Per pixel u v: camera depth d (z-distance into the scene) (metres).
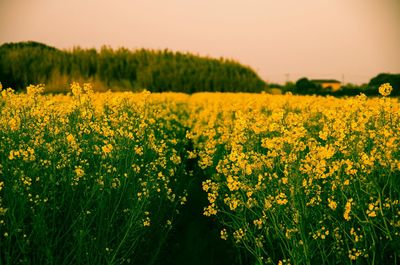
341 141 5.55
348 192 5.44
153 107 9.67
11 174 5.58
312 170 5.04
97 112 7.86
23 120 6.89
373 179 4.94
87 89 7.28
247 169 5.34
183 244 7.08
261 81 34.03
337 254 4.92
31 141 6.23
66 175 5.87
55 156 5.80
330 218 5.03
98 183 5.49
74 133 6.67
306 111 9.48
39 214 5.04
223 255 6.66
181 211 8.17
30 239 5.29
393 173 5.28
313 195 5.54
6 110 7.06
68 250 5.47
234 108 10.39
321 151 4.90
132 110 8.44
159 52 36.41
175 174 8.22
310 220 5.31
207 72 33.47
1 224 5.02
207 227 7.62
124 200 6.06
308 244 5.01
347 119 6.02
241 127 6.27
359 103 6.07
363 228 4.70
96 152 6.28
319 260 5.25
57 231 5.59
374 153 5.30
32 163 5.98
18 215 5.40
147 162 7.41
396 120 5.97
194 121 14.44
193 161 11.27
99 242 5.55
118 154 6.25
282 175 6.16
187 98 20.55
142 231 6.18
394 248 4.59
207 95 20.70
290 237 4.99
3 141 6.21
